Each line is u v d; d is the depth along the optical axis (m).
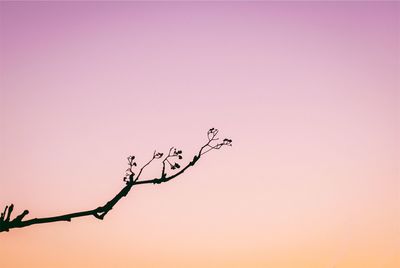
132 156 10.09
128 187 9.82
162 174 10.14
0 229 8.84
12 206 9.04
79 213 9.43
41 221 9.12
